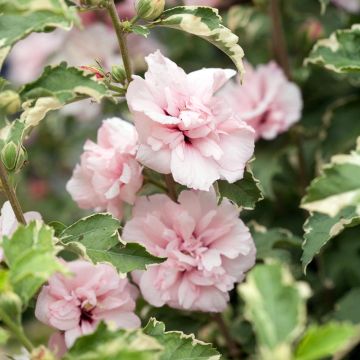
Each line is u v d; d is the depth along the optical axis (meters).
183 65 1.41
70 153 1.73
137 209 1.01
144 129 0.96
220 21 0.98
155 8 0.98
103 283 0.97
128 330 0.89
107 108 1.29
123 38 0.98
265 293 0.86
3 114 0.96
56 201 1.69
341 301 1.15
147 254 0.96
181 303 1.00
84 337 0.89
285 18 1.35
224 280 1.00
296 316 0.86
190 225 1.00
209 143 0.97
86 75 0.93
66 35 1.38
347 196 1.00
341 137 1.26
